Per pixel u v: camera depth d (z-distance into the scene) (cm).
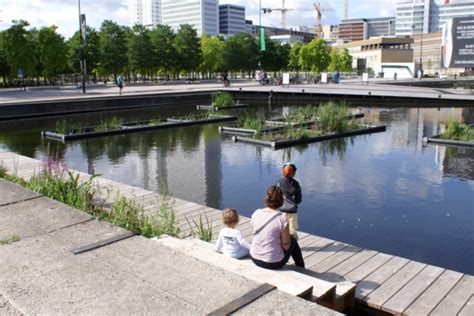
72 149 1952
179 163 1667
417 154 1806
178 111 3538
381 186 1342
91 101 3491
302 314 336
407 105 3956
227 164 1647
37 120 2975
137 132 2395
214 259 520
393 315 546
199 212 939
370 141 2117
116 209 699
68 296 364
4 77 6316
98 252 458
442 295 582
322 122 2316
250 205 1173
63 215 580
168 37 7212
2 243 482
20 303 353
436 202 1187
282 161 1692
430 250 877
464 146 1955
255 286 380
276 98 4603
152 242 487
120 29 6519
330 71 10956
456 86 7381
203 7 18312
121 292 371
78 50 6234
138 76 8944
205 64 7906
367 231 983
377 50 13462
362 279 630
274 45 8706
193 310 341
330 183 1379
